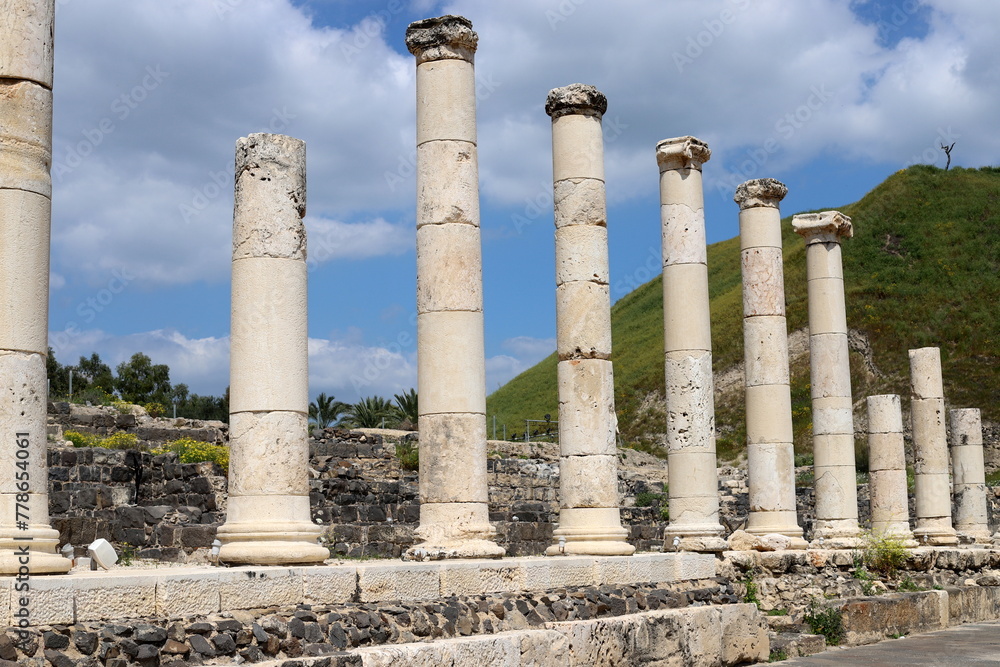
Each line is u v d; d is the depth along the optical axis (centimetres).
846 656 2078
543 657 1433
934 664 1945
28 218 1190
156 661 1068
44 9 1241
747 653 1967
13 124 1196
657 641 1708
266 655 1177
